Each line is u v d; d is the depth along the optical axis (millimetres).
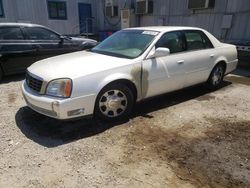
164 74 4258
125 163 2906
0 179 2625
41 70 3600
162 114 4297
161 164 2893
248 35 9211
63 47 7422
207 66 5109
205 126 3869
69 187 2516
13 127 3768
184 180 2627
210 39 5211
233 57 5785
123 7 15258
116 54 4191
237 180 2637
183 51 4605
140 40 4309
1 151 3131
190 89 5719
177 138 3488
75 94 3305
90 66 3598
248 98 5180
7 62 6336
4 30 6285
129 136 3525
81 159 2975
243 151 3184
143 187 2521
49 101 3260
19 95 5273
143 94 4125
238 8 9320
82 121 3951
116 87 3729
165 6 12438
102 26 17922
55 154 3072
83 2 17312
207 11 10508
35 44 6781
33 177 2660
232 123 3986
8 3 14352
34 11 15320
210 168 2830
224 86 6074
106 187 2516
